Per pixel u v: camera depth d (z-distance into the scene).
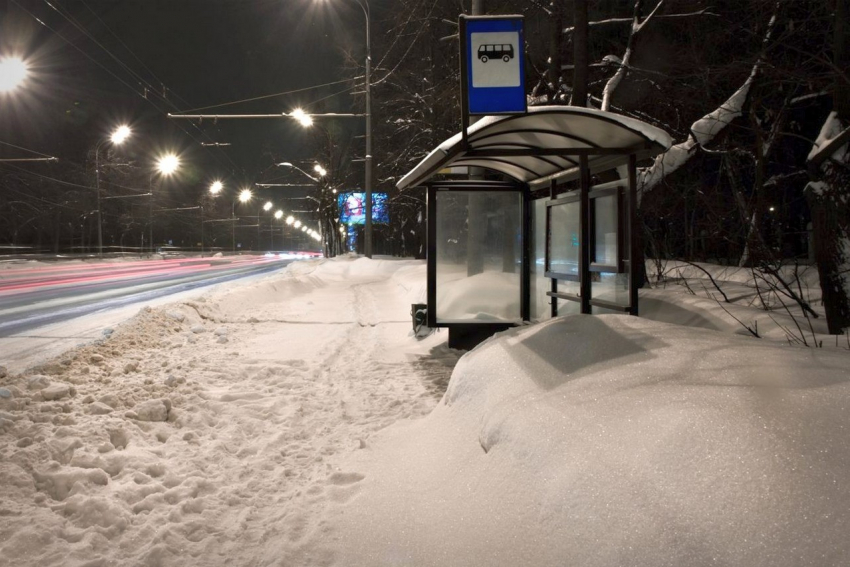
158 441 4.84
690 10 12.60
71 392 5.46
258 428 5.32
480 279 9.23
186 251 96.75
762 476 2.35
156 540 3.24
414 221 40.56
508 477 3.34
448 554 2.94
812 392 2.82
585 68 10.97
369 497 3.73
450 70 18.64
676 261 15.91
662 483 2.54
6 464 3.87
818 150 7.29
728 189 18.31
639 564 2.30
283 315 12.91
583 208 6.59
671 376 3.45
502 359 4.74
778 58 10.62
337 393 6.50
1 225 53.84
